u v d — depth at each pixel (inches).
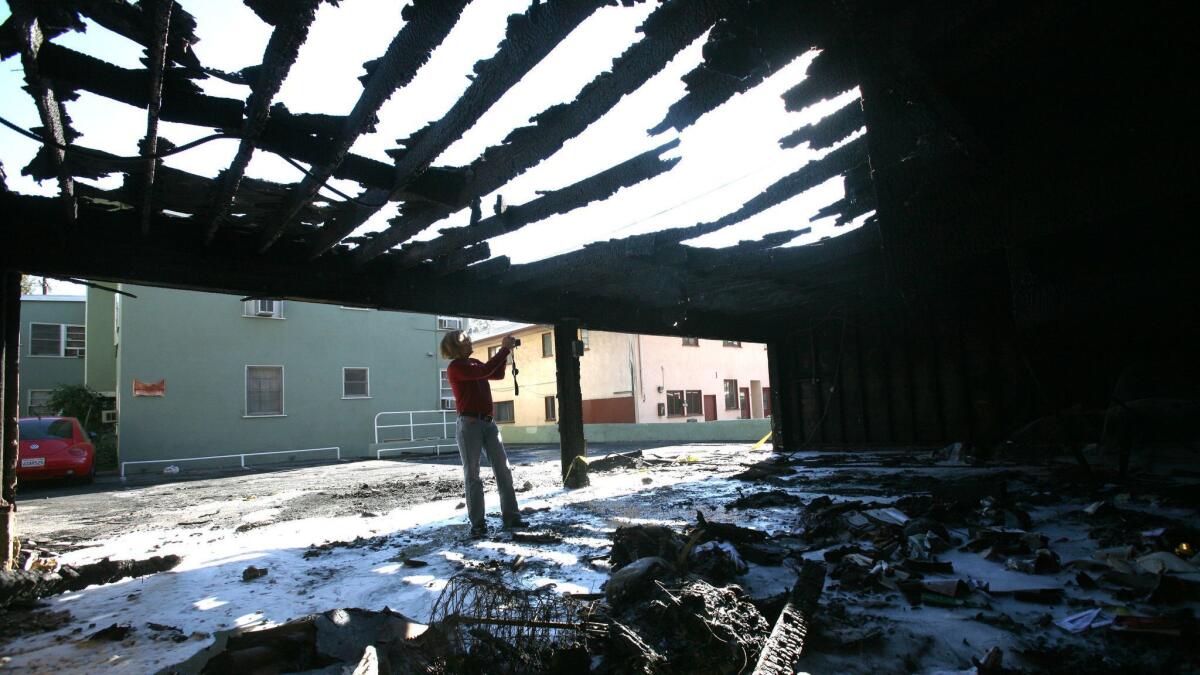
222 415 681.0
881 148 90.7
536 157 125.3
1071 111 75.4
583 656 74.7
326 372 762.8
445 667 75.0
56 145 107.3
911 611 93.2
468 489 180.9
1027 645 78.5
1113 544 123.0
